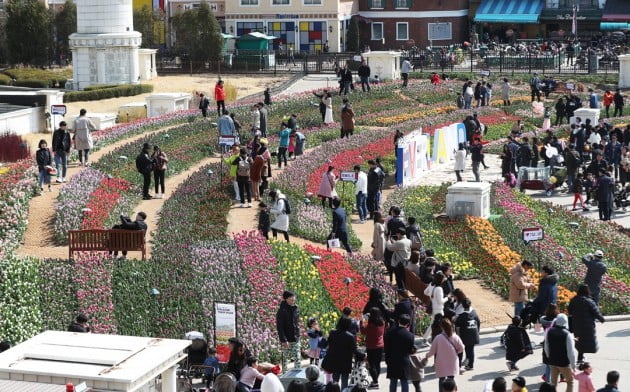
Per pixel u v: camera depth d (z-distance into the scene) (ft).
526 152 180.04
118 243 123.44
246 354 86.17
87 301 109.60
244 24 342.64
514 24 351.46
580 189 166.20
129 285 114.32
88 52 284.82
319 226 143.02
